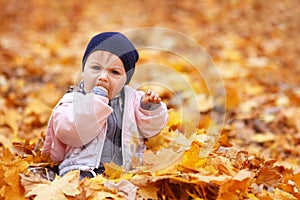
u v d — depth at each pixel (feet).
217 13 53.01
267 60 40.50
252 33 47.83
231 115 29.32
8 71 36.29
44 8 55.16
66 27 49.78
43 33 47.67
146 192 13.44
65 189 13.48
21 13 53.31
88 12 54.54
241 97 32.48
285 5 55.21
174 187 13.69
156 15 53.01
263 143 25.55
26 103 31.07
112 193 13.46
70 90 15.88
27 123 27.76
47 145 15.74
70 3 57.06
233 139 25.12
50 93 31.86
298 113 28.81
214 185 13.51
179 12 53.93
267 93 33.81
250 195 13.92
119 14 54.03
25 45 43.29
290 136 26.55
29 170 14.94
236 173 14.44
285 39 46.73
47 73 36.81
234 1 56.18
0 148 21.24
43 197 13.24
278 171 16.67
